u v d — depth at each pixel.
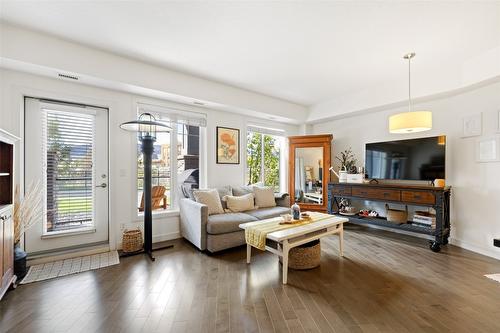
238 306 1.85
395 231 4.00
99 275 2.36
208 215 3.25
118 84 2.86
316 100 4.58
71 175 2.88
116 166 3.11
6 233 1.94
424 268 2.53
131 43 2.52
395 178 3.75
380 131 4.14
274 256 2.91
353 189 3.99
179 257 2.86
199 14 2.04
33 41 2.30
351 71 3.23
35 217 2.60
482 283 2.20
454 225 3.26
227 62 2.97
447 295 2.00
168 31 2.30
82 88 2.87
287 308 1.82
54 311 1.78
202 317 1.71
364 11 1.98
